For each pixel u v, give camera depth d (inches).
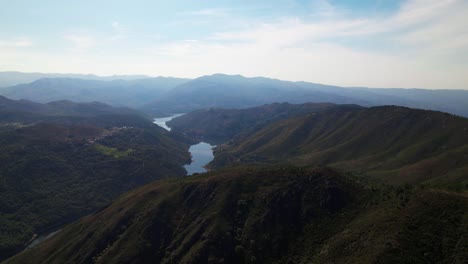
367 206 3390.7
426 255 2423.7
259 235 3442.4
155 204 4119.1
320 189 3754.9
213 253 3304.6
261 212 3676.2
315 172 4023.1
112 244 3811.5
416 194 3117.6
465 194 3056.1
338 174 4023.1
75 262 3747.5
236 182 4180.6
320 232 3294.8
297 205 3695.9
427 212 2795.3
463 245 2438.5
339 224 3289.9
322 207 3572.8
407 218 2780.5
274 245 3316.9
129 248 3577.8
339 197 3617.1
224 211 3789.4
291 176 4097.0
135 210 4175.7
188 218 3900.1
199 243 3442.4
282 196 3784.5
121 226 4001.0
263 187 4035.4
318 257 2903.5
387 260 2393.0
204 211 3892.7
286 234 3415.4
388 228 2755.9
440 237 2559.1
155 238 3718.0
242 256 3309.5
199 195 4173.2
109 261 3472.0
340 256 2746.1
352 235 2928.2
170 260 3400.6
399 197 3225.9
